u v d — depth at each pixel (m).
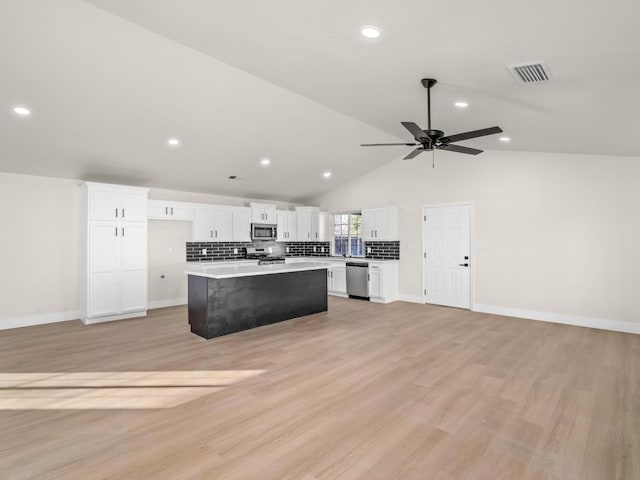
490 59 2.35
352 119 5.15
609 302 4.84
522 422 2.47
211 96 4.02
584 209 5.02
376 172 7.54
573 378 3.21
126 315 5.58
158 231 6.50
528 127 3.88
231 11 2.24
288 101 4.41
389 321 5.36
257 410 2.65
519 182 5.60
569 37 1.90
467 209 6.20
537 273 5.43
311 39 2.50
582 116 3.16
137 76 3.47
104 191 5.30
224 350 4.03
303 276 5.70
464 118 3.96
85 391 2.98
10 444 2.21
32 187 5.17
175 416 2.56
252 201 8.00
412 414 2.58
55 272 5.35
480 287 6.02
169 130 4.56
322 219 8.66
